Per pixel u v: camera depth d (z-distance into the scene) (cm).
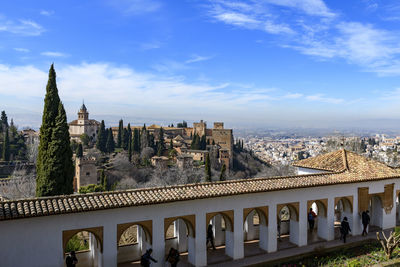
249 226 2569
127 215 1830
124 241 2567
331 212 2519
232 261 2131
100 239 1759
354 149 7906
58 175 2759
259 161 16775
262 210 2253
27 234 1588
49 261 1633
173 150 12412
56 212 1598
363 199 2642
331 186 2516
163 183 8375
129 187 8394
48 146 2778
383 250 2341
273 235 2289
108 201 1762
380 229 2788
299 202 2389
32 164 9638
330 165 2850
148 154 11488
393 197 2838
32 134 13312
